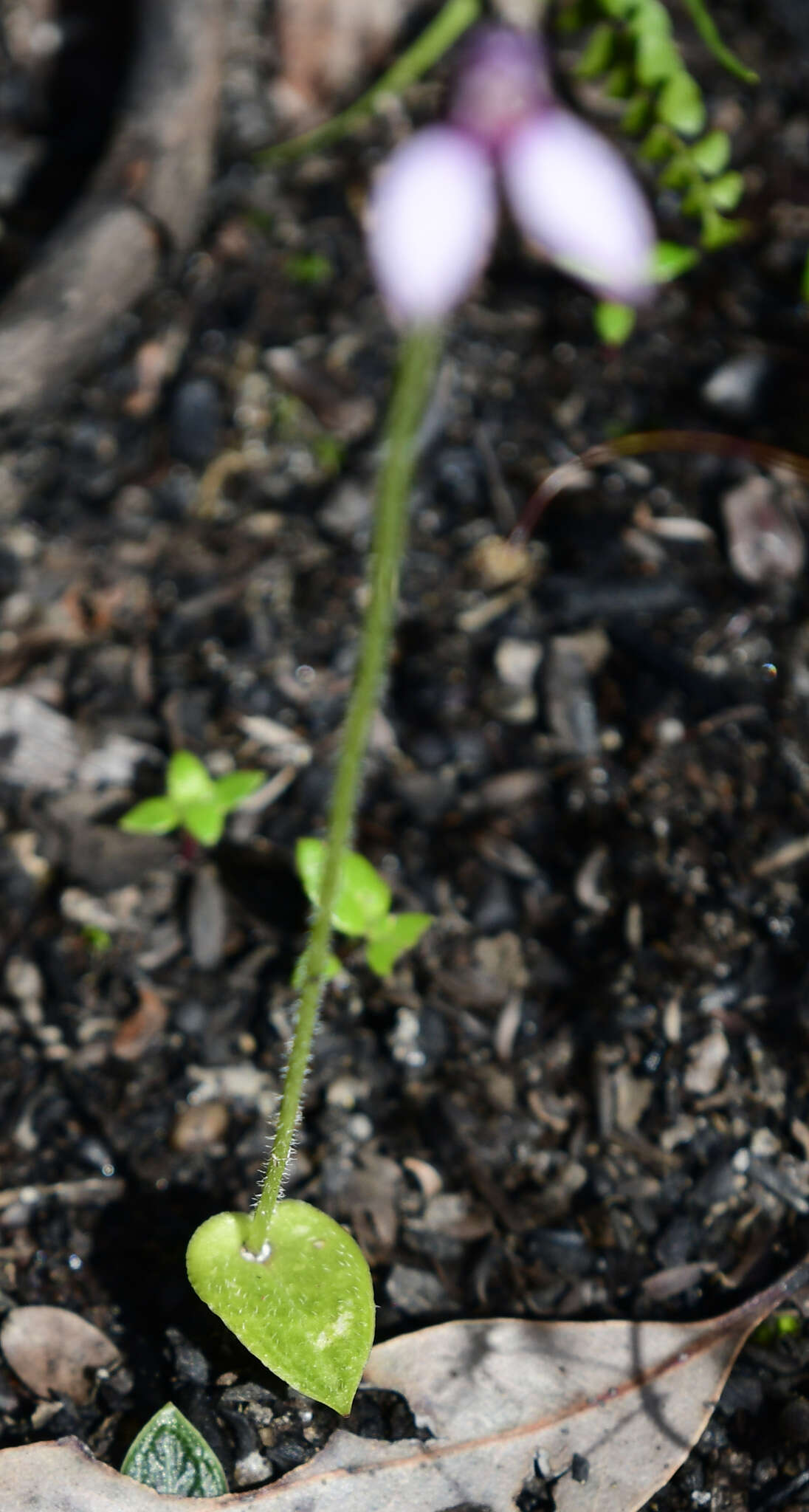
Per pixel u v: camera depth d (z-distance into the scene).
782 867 0.30
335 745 0.31
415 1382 0.27
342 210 0.37
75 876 0.30
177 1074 0.29
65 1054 0.29
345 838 0.25
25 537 0.33
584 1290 0.28
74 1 0.38
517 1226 0.28
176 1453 0.26
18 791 0.31
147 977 0.30
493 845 0.31
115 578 0.33
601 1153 0.28
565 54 0.39
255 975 0.30
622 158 0.37
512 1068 0.29
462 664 0.32
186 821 0.28
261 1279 0.26
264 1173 0.28
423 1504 0.26
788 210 0.37
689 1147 0.28
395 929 0.28
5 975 0.30
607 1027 0.29
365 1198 0.28
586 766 0.31
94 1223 0.28
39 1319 0.27
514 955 0.30
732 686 0.32
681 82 0.31
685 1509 0.26
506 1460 0.26
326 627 0.32
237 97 0.38
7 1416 0.27
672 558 0.33
